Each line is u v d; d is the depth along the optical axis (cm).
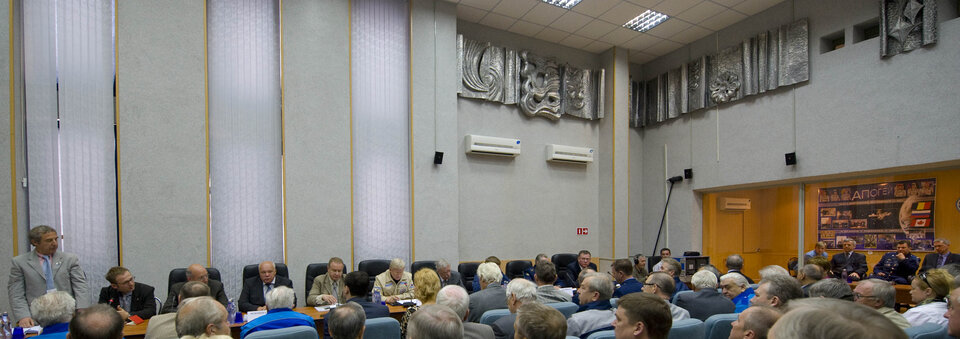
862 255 600
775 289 256
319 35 605
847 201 641
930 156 530
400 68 662
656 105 872
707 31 774
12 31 465
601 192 850
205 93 541
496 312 278
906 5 557
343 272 514
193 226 526
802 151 652
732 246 770
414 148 656
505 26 766
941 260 525
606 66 860
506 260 754
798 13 666
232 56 566
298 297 568
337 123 607
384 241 632
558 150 802
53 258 386
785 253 706
